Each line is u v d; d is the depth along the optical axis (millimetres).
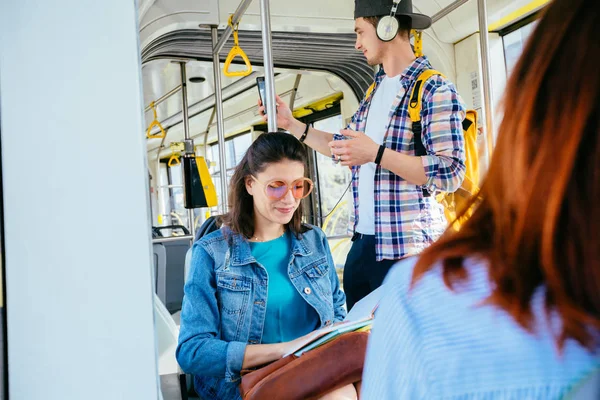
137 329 676
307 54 4109
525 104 431
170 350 1826
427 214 1872
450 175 1749
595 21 407
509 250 429
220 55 4172
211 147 8906
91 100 677
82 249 665
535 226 416
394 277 511
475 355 406
